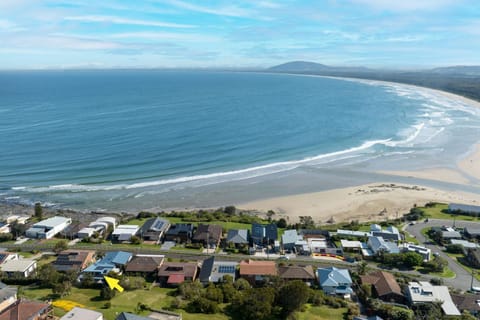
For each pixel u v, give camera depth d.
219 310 55.69
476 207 100.06
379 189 118.31
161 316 53.09
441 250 80.31
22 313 49.12
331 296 61.34
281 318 54.12
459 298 60.28
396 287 62.94
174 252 77.69
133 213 101.56
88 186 118.62
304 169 136.88
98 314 49.72
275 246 79.12
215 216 96.19
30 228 85.44
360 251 79.06
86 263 70.25
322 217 100.00
